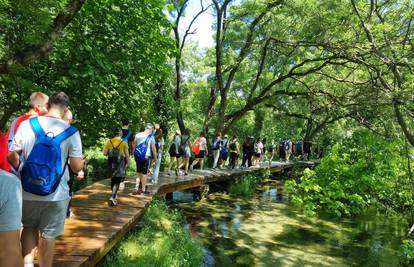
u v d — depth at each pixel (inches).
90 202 317.4
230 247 332.8
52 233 128.3
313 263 308.5
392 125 482.0
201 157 638.5
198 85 1031.0
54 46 290.5
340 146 549.6
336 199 508.4
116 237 236.7
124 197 346.6
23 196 122.0
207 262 290.7
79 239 216.2
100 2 335.0
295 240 370.9
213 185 637.3
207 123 852.6
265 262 302.7
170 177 517.0
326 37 565.6
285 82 887.1
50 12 221.6
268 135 1322.6
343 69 730.8
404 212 484.1
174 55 395.9
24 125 127.3
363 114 562.6
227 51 807.7
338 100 637.9
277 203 551.5
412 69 355.9
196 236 355.9
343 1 516.4
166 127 749.9
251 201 555.8
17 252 71.1
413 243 326.3
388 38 426.3
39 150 121.4
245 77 882.8
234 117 826.8
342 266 306.5
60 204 127.6
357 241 378.9
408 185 471.5
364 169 499.8
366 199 510.0
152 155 363.9
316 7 564.4
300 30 626.2
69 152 129.9
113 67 344.2
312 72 671.8
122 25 353.4
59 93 135.9
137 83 388.5
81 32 329.1
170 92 718.5
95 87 310.0
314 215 480.7
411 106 350.9
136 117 398.9
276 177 879.7
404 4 437.4
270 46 749.9
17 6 190.2
